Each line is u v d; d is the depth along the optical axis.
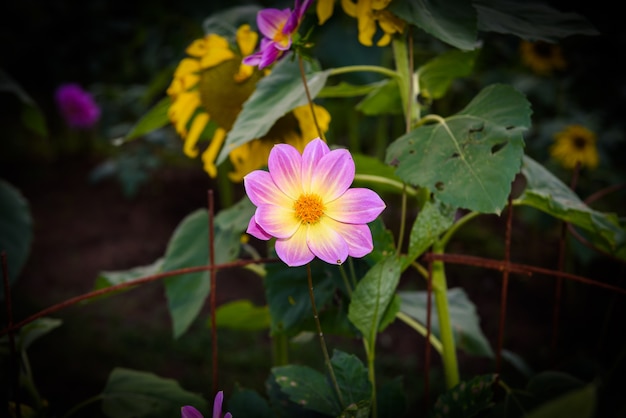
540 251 1.86
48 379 1.34
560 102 1.91
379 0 0.63
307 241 0.52
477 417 0.66
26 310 1.63
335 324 0.70
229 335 1.55
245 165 0.87
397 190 0.78
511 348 1.42
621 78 1.84
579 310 1.56
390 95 0.82
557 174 1.77
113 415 0.67
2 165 2.78
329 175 0.52
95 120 2.41
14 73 2.88
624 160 2.00
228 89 0.87
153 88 1.30
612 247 0.70
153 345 1.50
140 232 2.15
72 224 2.21
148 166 2.34
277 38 0.61
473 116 0.62
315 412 0.64
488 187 0.57
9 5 2.71
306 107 0.81
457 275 1.77
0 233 1.06
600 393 0.70
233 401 0.64
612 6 1.77
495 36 1.55
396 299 0.62
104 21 2.72
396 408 0.62
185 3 1.86
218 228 0.83
